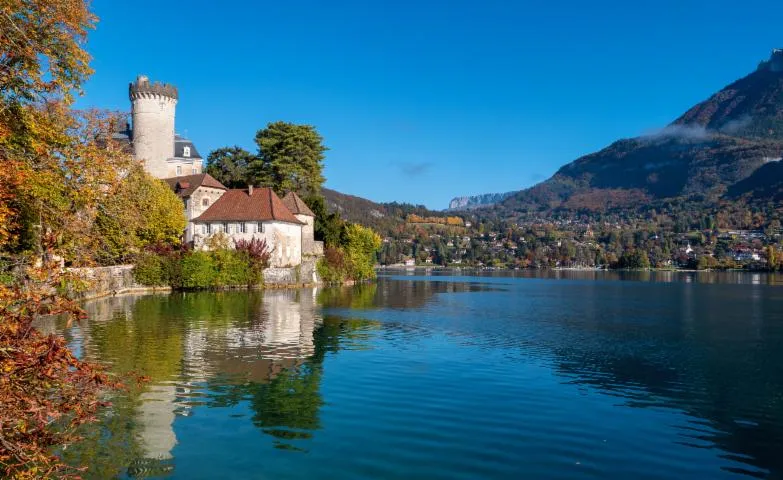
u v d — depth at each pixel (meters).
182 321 40.47
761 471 15.30
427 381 24.03
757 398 22.16
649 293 87.88
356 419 18.81
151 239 73.50
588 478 14.62
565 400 21.53
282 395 21.39
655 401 21.59
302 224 89.94
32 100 26.95
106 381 11.41
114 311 46.56
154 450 15.88
